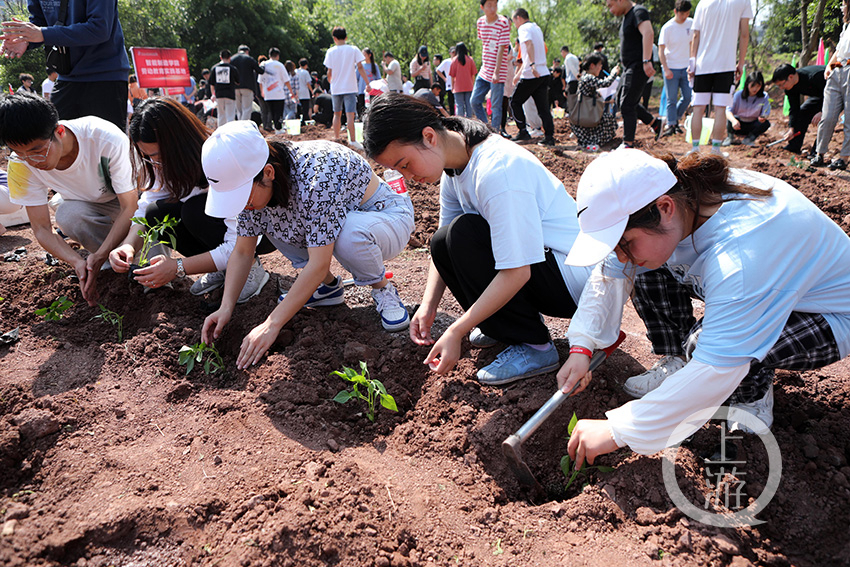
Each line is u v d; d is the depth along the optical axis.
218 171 2.17
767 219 1.62
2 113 2.45
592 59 7.77
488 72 8.20
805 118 6.80
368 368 2.54
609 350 2.12
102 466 1.90
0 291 3.17
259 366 2.47
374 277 2.74
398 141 1.95
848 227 4.07
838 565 1.63
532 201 2.05
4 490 1.83
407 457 2.12
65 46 3.71
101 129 2.91
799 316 1.85
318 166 2.45
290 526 1.65
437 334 2.81
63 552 1.60
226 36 27.59
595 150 7.75
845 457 2.00
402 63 27.00
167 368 2.54
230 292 2.60
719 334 1.58
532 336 2.35
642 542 1.72
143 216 3.05
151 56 10.77
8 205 4.30
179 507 1.72
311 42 32.97
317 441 2.11
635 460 1.96
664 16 26.14
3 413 2.15
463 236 2.27
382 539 1.70
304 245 2.68
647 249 1.64
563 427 2.14
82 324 2.93
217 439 2.07
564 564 1.65
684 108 9.02
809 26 14.61
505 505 1.93
